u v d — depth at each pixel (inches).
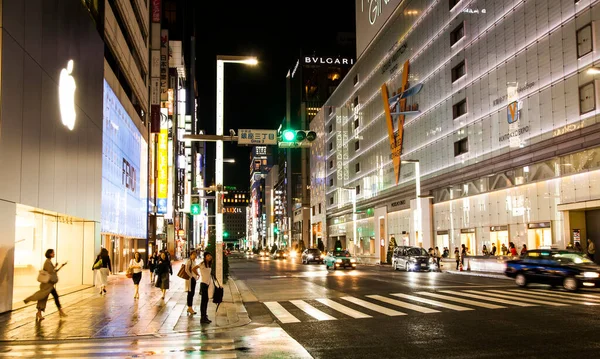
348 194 3228.3
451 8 1839.3
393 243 2113.7
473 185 1696.6
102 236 1190.9
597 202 1138.0
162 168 2234.3
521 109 1416.1
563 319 504.4
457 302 673.0
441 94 1905.8
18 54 631.8
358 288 931.3
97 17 1128.2
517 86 1437.0
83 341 434.0
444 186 1872.5
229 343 422.0
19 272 698.8
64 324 522.0
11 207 610.5
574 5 1218.6
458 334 435.5
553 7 1293.1
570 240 1219.9
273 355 370.3
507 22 1492.4
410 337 429.4
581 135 1178.0
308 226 5241.1
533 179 1379.2
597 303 635.5
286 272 1588.3
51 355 374.0
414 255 1492.4
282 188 6668.3
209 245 1014.4
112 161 1262.3
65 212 826.2
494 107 1552.7
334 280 1160.2
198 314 602.5
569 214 1229.1
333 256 1708.9
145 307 668.1
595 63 1150.3
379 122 2628.0
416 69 2142.0
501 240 1530.5
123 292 893.2
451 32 1834.4
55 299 563.8
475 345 387.5
